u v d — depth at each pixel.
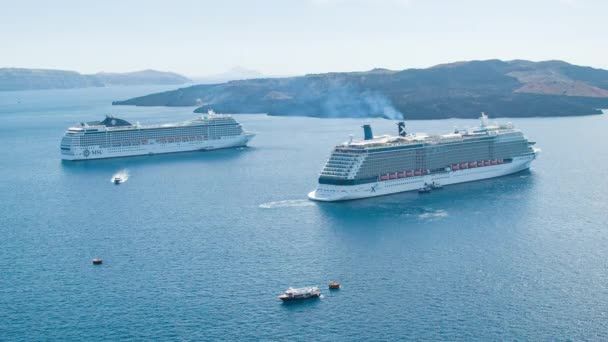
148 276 165.88
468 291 151.50
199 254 182.12
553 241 186.12
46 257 183.38
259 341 130.62
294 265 170.88
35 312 146.12
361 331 134.00
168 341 131.50
